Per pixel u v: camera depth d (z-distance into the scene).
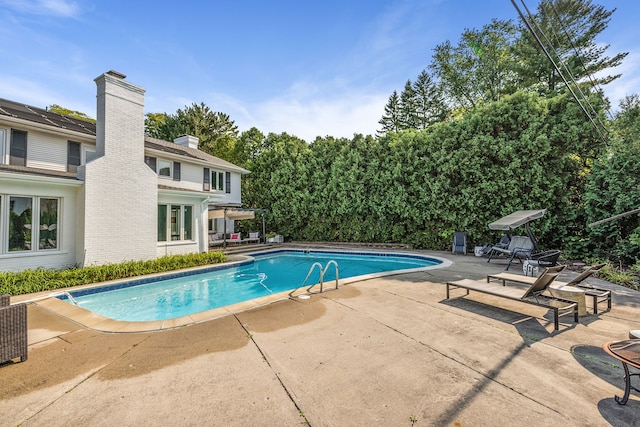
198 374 3.25
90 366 3.48
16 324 3.58
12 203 8.71
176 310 7.62
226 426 2.43
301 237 20.44
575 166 11.74
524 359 3.47
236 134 42.12
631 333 3.38
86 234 9.61
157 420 2.51
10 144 11.49
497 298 6.07
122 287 8.61
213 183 19.89
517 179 12.47
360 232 18.09
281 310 5.41
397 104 38.06
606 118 11.09
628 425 2.34
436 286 7.10
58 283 7.75
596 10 18.44
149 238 11.29
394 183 16.25
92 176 9.80
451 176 14.42
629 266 8.73
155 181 11.55
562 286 5.37
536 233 12.02
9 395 2.91
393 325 4.63
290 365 3.42
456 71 26.16
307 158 20.22
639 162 8.91
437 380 3.06
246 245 17.86
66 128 12.72
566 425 2.36
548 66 19.12
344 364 3.42
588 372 3.16
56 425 2.47
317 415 2.54
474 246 13.88
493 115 13.20
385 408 2.62
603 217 9.66
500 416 2.48
